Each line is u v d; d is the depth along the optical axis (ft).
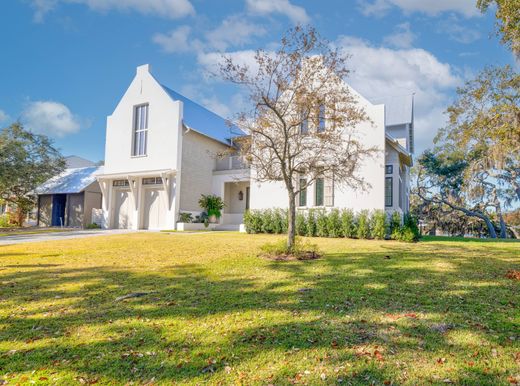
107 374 9.87
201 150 75.10
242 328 13.08
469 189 99.60
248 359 10.66
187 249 34.88
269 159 32.04
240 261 27.25
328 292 18.03
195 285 19.76
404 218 50.16
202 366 10.28
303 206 53.98
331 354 10.91
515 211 122.31
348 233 48.75
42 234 56.54
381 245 38.93
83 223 80.48
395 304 15.96
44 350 11.41
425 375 9.62
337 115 30.96
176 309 15.40
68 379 9.58
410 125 77.41
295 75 29.09
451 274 22.40
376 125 49.16
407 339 12.05
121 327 13.34
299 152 31.12
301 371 9.89
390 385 9.15
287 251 29.76
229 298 17.06
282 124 30.19
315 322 13.64
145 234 54.60
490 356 10.77
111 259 28.68
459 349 11.27
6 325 13.62
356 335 12.38
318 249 32.81
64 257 29.63
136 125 76.13
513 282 20.26
